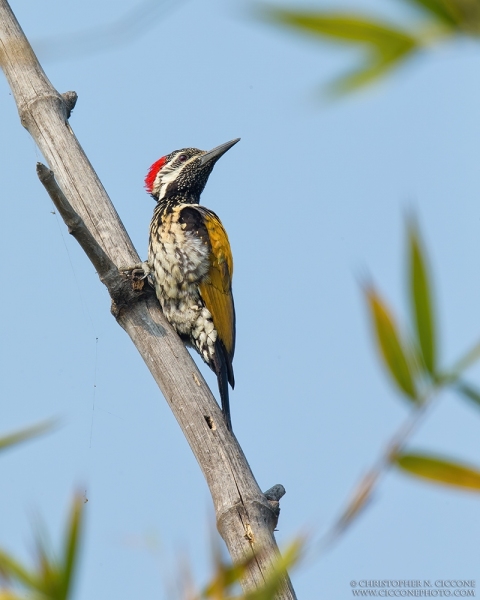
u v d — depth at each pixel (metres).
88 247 9.70
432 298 3.44
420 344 3.45
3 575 3.43
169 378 9.61
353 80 3.12
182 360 9.73
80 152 10.66
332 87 3.12
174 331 10.05
